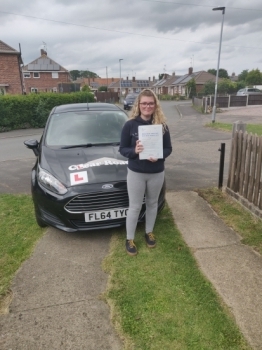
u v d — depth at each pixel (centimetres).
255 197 391
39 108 1681
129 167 288
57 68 4456
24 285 272
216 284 264
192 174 604
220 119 1747
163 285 263
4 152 952
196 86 5500
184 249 319
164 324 221
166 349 201
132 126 277
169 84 7219
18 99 1612
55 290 264
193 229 364
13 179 612
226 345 203
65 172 344
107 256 313
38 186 345
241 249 319
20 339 215
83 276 282
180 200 455
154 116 274
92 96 2142
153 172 286
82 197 321
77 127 446
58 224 337
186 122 1652
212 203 439
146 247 327
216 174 601
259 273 278
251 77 5794
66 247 334
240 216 393
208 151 832
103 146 407
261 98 2591
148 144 269
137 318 227
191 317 227
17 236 360
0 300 254
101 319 229
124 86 8212
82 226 332
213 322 221
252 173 395
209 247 324
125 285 265
